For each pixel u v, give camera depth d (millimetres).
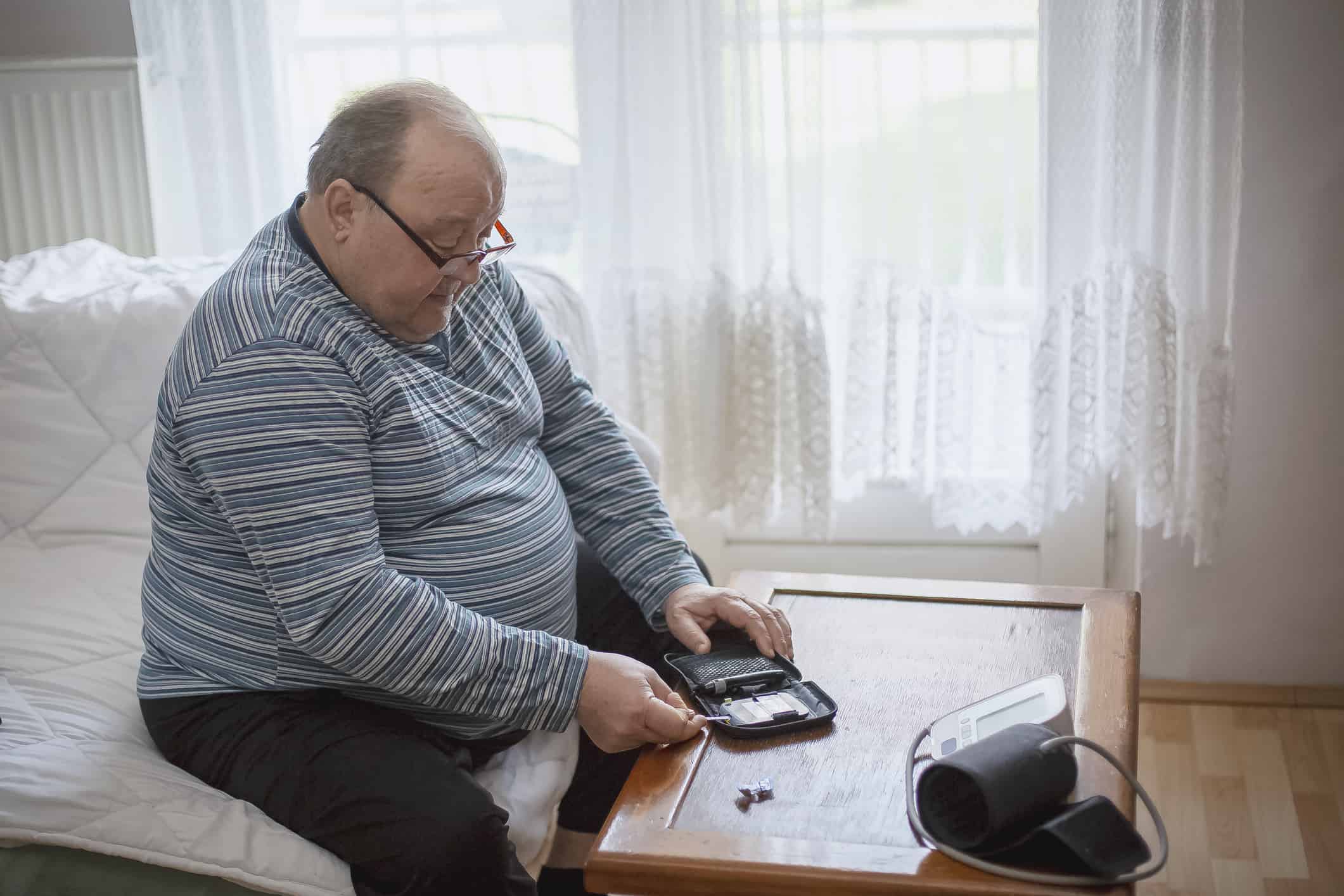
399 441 1229
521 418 1406
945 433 2051
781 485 2109
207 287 1707
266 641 1229
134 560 1591
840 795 996
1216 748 2049
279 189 2135
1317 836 1803
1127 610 1319
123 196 2156
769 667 1213
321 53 2123
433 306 1239
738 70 1925
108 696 1339
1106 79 1864
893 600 1395
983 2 1897
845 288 2061
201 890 1114
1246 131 1960
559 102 2107
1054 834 870
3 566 1551
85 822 1125
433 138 1161
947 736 1052
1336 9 1891
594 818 1574
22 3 2123
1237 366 2066
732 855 911
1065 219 1921
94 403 1629
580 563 1586
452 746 1270
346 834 1155
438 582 1266
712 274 2027
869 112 1950
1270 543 2143
